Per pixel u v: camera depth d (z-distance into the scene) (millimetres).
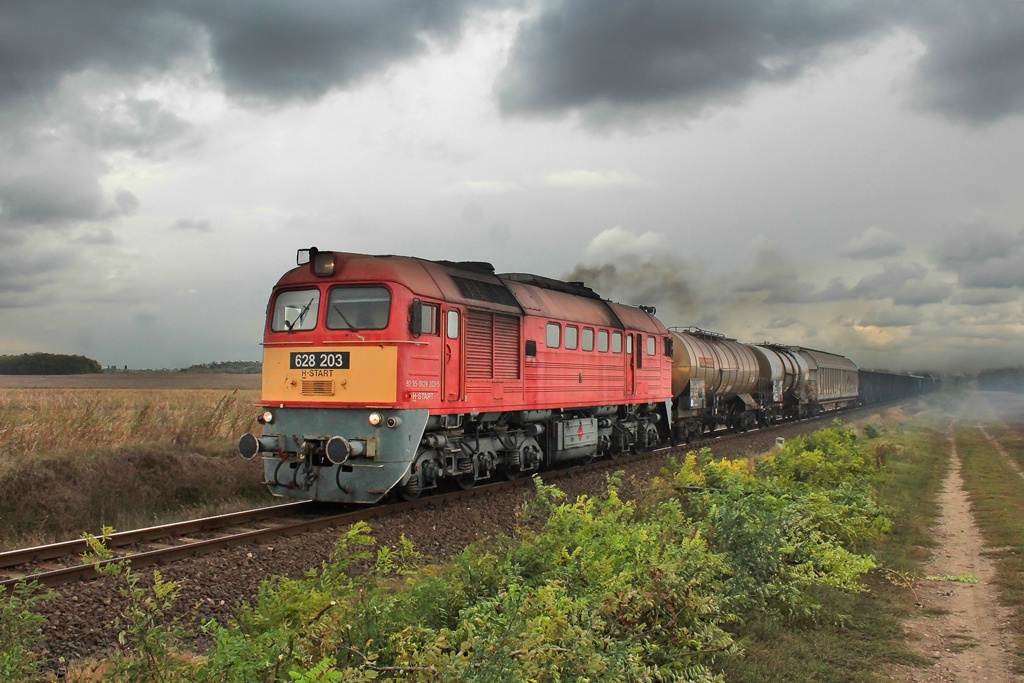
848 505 12250
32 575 8031
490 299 15359
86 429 17125
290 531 11195
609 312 21250
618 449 21938
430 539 11781
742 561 8469
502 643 5102
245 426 20469
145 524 12719
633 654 5973
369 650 5672
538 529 12805
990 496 16438
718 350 30656
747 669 6418
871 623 7816
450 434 14438
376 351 12844
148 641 4949
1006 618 8086
